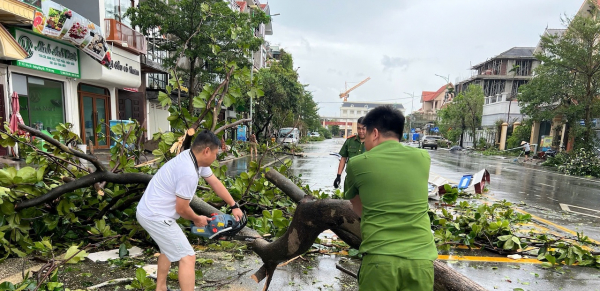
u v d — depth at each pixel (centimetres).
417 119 7106
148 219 248
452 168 1617
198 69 1558
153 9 1473
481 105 3916
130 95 1770
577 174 1567
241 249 413
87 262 353
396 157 180
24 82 1109
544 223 622
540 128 2861
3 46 911
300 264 378
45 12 990
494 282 348
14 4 916
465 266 391
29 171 357
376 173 175
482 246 450
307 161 1784
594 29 1748
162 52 1994
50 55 1154
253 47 1548
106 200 428
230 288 312
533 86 2034
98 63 1322
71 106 1310
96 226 386
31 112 1140
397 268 162
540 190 1041
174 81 421
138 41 1571
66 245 395
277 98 2769
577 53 1781
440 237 436
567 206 798
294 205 526
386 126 192
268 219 416
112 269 337
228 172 1173
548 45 1911
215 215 282
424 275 163
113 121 1205
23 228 362
